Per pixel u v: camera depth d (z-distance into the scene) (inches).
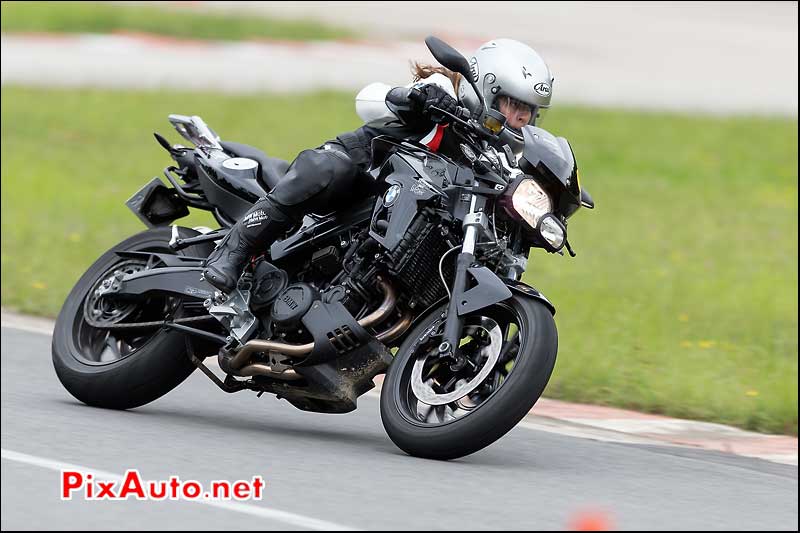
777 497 818.8
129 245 1024.2
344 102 3388.3
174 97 3329.2
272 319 885.2
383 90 894.4
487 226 856.9
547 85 903.1
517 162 891.4
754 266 2027.6
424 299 878.4
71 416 924.0
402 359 865.5
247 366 904.9
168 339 957.2
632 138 3334.2
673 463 914.1
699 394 1170.0
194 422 948.6
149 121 3026.6
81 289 1011.9
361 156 910.4
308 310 874.8
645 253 2060.8
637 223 2361.0
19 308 1449.3
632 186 2780.5
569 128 3385.8
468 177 868.0
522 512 713.6
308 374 874.1
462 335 864.3
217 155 1003.9
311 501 706.8
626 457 922.7
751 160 3186.5
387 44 4517.7
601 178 2844.5
